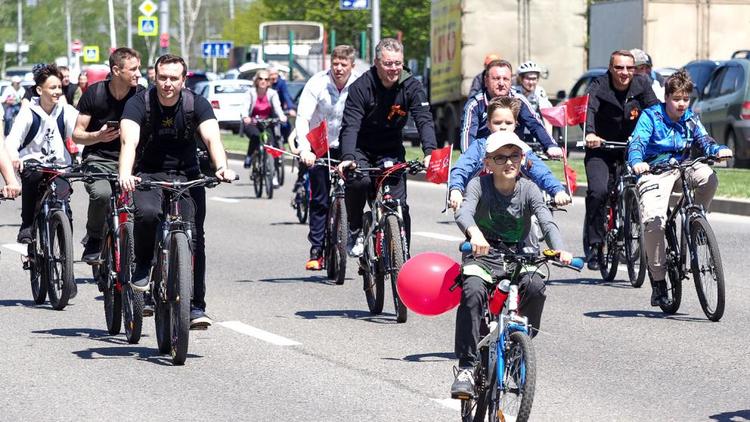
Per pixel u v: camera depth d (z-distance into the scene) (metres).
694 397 17.38
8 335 21.86
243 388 17.89
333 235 27.41
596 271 29.22
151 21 91.75
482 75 26.48
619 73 27.69
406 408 16.75
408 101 24.09
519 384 14.00
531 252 14.97
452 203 16.47
